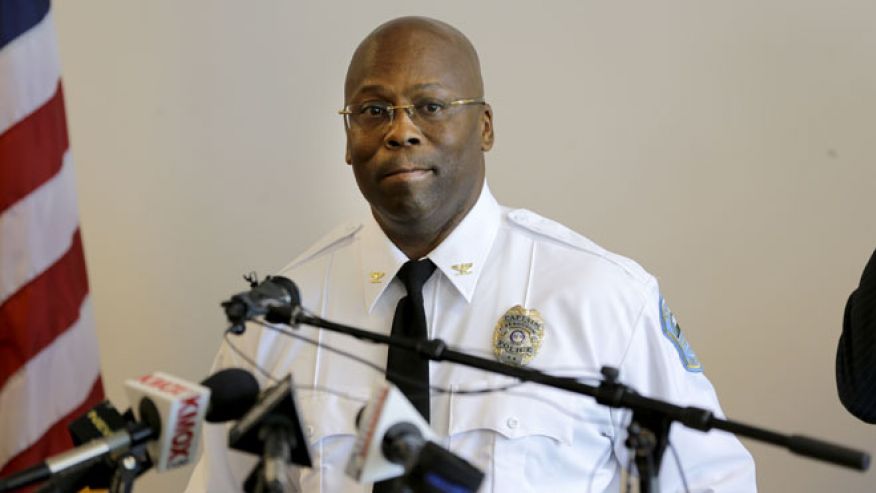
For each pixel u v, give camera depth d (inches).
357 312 203.5
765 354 289.4
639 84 293.3
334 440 193.5
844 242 284.5
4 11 263.9
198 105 308.5
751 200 288.8
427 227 197.5
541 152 298.2
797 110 285.7
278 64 306.8
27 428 260.8
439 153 189.5
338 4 304.8
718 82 289.3
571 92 296.7
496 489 183.9
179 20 306.8
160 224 310.8
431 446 124.1
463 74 194.4
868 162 282.4
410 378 189.5
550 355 192.4
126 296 312.3
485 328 196.7
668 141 292.2
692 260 292.4
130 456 134.0
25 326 260.8
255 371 203.5
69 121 308.0
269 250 309.0
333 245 214.7
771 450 288.0
